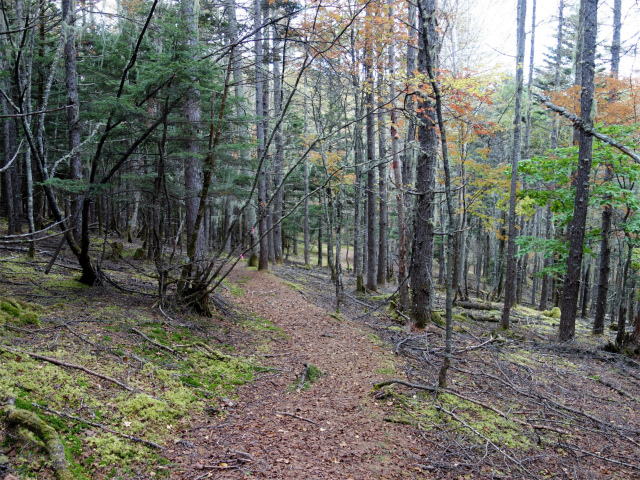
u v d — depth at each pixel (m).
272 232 23.84
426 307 10.27
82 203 8.05
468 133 11.86
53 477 3.01
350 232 33.22
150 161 11.30
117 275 10.73
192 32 7.01
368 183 16.62
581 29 8.88
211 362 6.34
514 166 11.58
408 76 10.18
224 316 9.28
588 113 9.00
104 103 6.37
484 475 4.35
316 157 17.95
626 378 8.36
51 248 12.39
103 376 4.63
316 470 3.98
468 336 10.48
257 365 6.86
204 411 4.91
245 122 8.53
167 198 7.90
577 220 10.08
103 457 3.47
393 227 27.81
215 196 11.73
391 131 12.65
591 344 10.59
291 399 5.80
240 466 3.88
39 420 3.36
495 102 16.03
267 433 4.68
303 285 16.88
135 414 4.25
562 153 10.65
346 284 19.17
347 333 9.80
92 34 8.88
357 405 5.77
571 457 4.96
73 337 5.45
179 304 8.44
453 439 5.02
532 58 14.39
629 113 11.40
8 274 8.26
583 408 6.54
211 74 6.94
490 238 26.78
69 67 8.48
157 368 5.41
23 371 4.12
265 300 12.57
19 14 6.05
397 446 4.74
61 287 8.07
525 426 5.63
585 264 19.30
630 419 6.29
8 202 12.38
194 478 3.58
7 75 6.45
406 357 8.27
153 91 6.86
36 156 6.73
